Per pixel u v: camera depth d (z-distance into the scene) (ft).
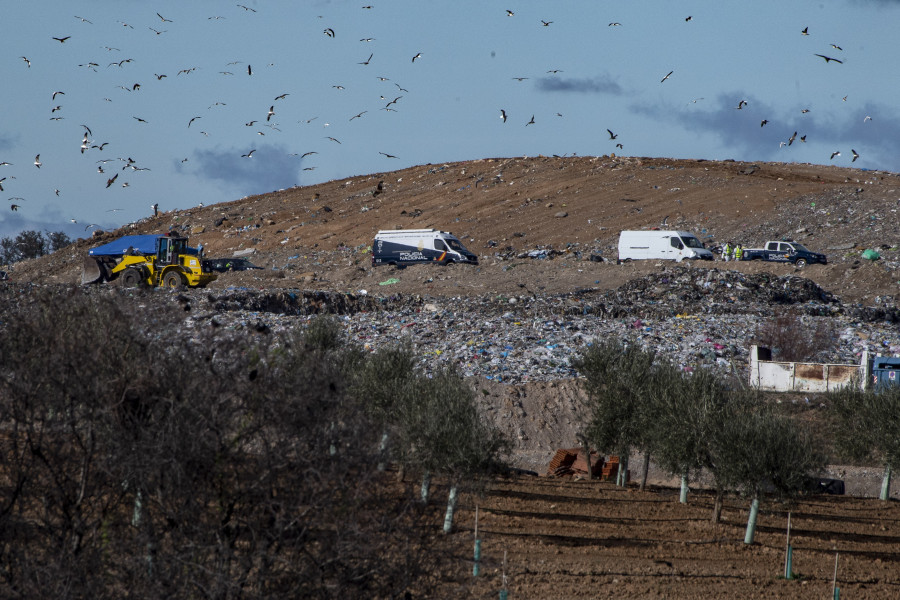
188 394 106.11
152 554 100.99
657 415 294.66
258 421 106.93
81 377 105.91
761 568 222.48
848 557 241.76
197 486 104.01
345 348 301.43
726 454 250.37
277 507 105.50
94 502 106.42
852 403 343.46
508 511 258.16
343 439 109.60
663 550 232.73
